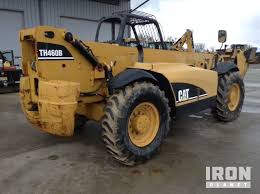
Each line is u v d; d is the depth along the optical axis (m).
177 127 5.26
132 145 3.51
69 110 3.21
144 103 3.63
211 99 4.98
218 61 6.46
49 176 3.31
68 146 4.30
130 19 4.48
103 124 3.42
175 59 5.05
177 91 4.15
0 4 13.03
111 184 3.11
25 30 3.52
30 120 3.82
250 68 23.86
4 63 10.87
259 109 6.89
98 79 3.89
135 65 4.18
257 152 4.00
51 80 3.44
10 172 3.42
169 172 3.39
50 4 14.79
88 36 16.89
